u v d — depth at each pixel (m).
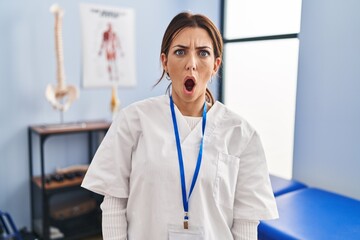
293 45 2.65
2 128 2.38
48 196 2.30
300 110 2.50
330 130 2.31
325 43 2.29
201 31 0.82
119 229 0.89
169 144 0.87
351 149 2.20
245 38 3.06
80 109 2.69
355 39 2.11
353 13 2.11
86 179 0.91
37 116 2.51
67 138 2.67
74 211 2.62
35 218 2.59
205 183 0.85
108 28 2.73
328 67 2.28
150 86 3.04
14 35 2.35
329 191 2.25
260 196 0.90
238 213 0.90
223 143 0.89
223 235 0.90
